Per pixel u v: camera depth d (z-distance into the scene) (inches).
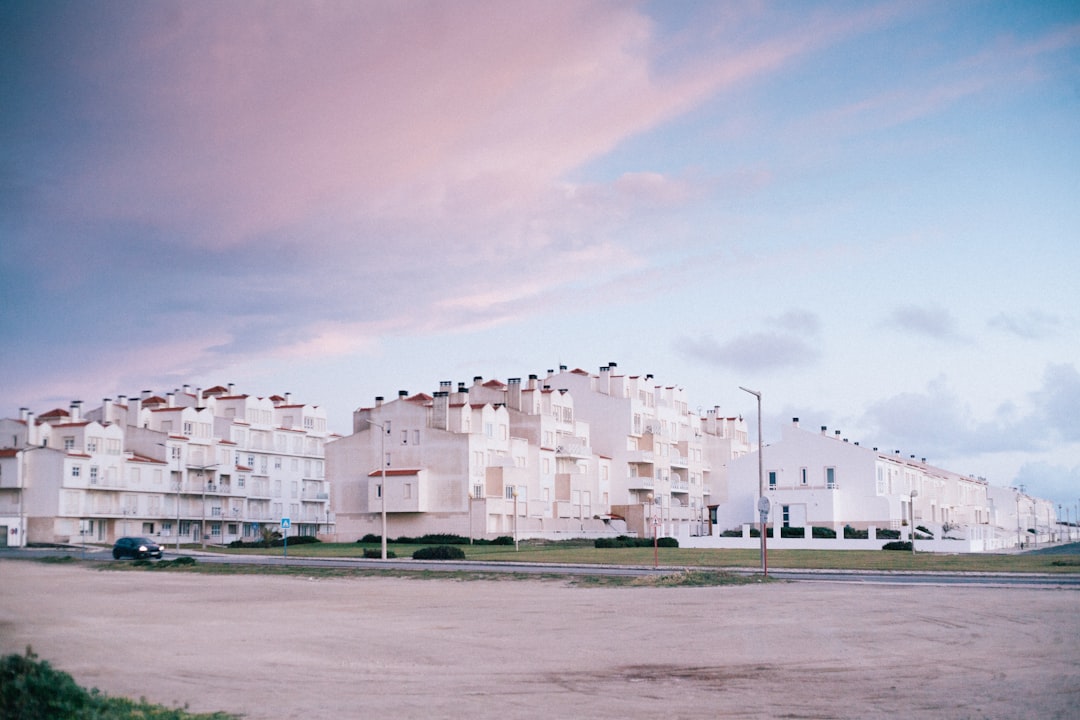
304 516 5605.3
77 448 4232.3
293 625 1121.4
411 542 3782.0
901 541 3061.0
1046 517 7317.9
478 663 831.7
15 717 562.6
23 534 3986.2
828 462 3993.6
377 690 713.0
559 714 624.7
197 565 2347.4
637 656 858.1
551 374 5068.9
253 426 5275.6
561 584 1712.6
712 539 3238.2
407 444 4001.0
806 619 1104.2
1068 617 1087.6
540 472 4288.9
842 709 629.0
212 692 708.0
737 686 711.7
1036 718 594.6
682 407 5610.2
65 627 1114.7
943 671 756.6
